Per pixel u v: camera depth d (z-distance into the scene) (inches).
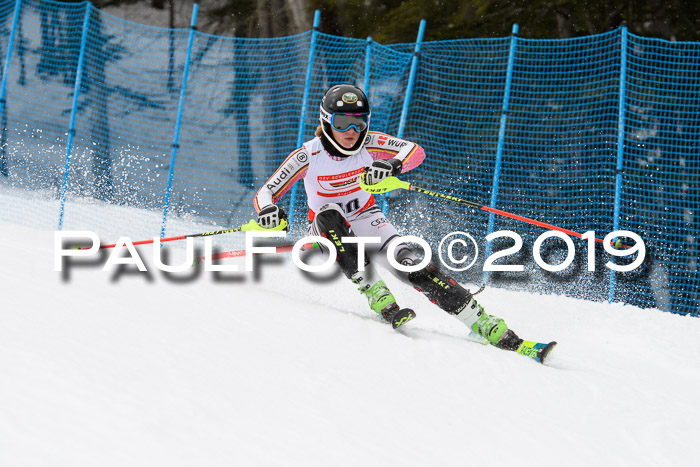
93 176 1573.6
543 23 1622.8
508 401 451.8
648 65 1491.1
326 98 598.2
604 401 487.2
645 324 817.5
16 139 1590.8
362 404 396.2
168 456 289.0
